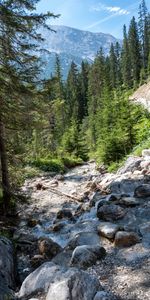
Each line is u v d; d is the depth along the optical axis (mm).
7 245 8281
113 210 10172
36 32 13117
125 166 18500
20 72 13117
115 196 12023
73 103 83250
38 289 6148
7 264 7332
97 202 12594
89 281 5844
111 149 24891
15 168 14930
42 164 29469
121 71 96562
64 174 28406
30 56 13242
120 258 7441
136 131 25250
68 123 66688
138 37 93250
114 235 8398
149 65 73188
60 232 10906
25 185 22125
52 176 26859
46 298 5711
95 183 17656
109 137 25172
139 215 9883
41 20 12891
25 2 12430
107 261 7398
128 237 8070
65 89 89562
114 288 6246
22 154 15039
